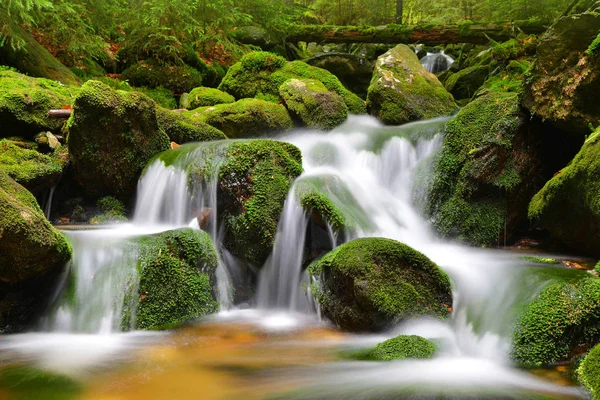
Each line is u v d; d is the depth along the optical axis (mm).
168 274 4344
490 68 10656
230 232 5195
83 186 6105
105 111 5719
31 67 7934
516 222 6297
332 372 3279
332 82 9523
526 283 4055
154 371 3301
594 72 5387
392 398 2887
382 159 7238
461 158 6426
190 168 5574
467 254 5539
